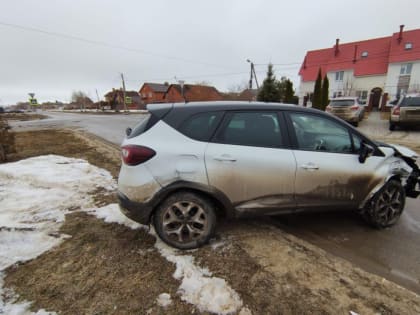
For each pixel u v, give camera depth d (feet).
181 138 7.72
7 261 7.30
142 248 8.11
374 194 9.19
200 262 7.44
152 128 7.88
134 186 7.61
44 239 8.48
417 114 34.76
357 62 91.35
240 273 6.98
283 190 8.19
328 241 8.79
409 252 8.15
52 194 12.45
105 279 6.70
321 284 6.61
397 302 6.02
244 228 9.53
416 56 79.05
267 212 8.39
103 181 14.64
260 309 5.77
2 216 9.87
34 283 6.52
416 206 11.83
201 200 7.91
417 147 26.50
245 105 8.27
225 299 6.03
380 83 87.10
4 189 13.10
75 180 14.58
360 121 49.08
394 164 9.36
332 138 8.74
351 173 8.64
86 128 48.06
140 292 6.24
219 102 8.50
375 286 6.56
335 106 43.39
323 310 5.78
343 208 9.05
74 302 5.93
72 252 7.86
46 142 29.68
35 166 17.33
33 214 10.22
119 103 205.16
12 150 20.79
